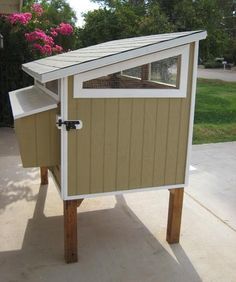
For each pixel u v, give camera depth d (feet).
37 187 12.72
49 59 10.68
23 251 8.77
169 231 9.23
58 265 8.24
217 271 8.20
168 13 33.27
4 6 15.61
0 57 21.26
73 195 7.82
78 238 9.45
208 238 9.59
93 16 29.50
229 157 17.12
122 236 9.62
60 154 7.86
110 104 7.53
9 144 18.22
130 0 36.96
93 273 7.98
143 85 7.90
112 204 11.59
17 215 10.61
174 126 8.16
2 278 7.72
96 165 7.80
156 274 8.02
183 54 7.67
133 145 7.97
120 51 7.11
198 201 11.98
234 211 11.30
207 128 22.86
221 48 34.58
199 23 32.04
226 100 33.47
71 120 7.34
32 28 21.81
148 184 8.35
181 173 8.57
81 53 9.55
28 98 9.57
